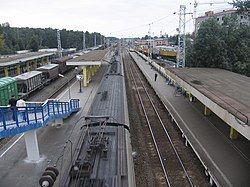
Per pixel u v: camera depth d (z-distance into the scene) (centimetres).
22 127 1525
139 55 9844
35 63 6412
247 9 3716
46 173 922
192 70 3133
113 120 1577
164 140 2061
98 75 5084
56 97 3372
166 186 1466
